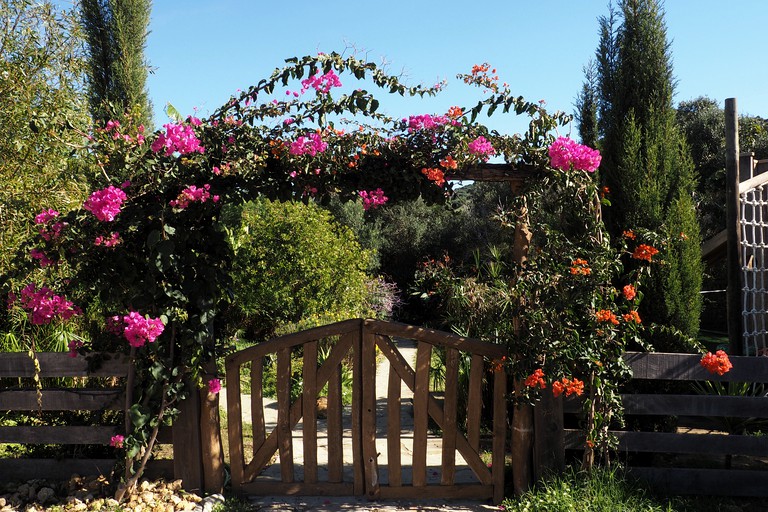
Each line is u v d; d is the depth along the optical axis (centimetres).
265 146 418
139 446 421
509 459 526
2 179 603
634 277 518
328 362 454
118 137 401
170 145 395
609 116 579
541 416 440
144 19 1020
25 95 610
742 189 664
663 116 569
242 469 455
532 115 430
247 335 1322
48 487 443
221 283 429
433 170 420
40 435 452
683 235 493
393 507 433
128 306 421
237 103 421
